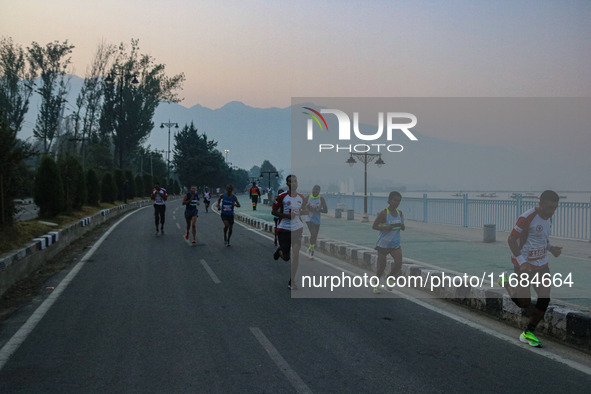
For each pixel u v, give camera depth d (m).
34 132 61.50
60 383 3.93
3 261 7.29
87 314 6.18
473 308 6.54
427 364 4.39
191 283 8.27
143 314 6.19
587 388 3.84
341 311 6.39
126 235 16.41
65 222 15.65
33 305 6.69
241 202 53.78
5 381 3.98
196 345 4.92
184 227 19.61
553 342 5.09
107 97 60.78
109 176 32.22
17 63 60.16
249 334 5.31
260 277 8.87
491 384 3.92
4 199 10.27
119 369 4.25
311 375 4.11
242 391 3.78
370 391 3.78
